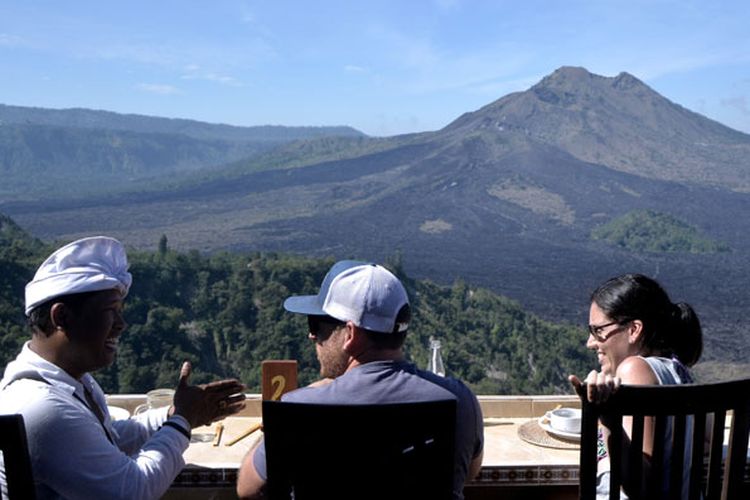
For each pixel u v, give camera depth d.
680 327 2.04
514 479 2.19
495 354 65.94
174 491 2.35
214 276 64.38
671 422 1.80
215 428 2.48
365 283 1.68
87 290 1.74
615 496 1.68
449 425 1.52
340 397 1.63
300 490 1.54
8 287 42.06
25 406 1.63
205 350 54.44
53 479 1.63
